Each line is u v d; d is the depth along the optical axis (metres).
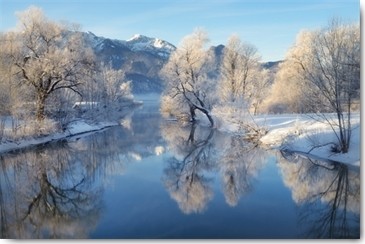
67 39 41.44
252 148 34.28
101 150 35.97
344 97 27.14
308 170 25.16
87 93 58.53
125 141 41.75
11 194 22.42
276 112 52.84
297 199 19.62
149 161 30.88
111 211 18.52
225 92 51.53
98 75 63.62
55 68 38.38
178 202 19.69
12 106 34.81
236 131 42.75
